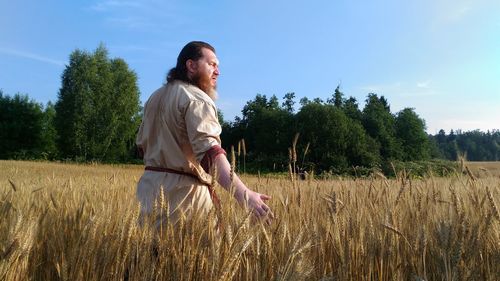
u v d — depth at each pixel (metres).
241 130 62.69
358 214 2.55
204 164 2.30
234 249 1.80
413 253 2.23
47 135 68.38
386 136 55.16
